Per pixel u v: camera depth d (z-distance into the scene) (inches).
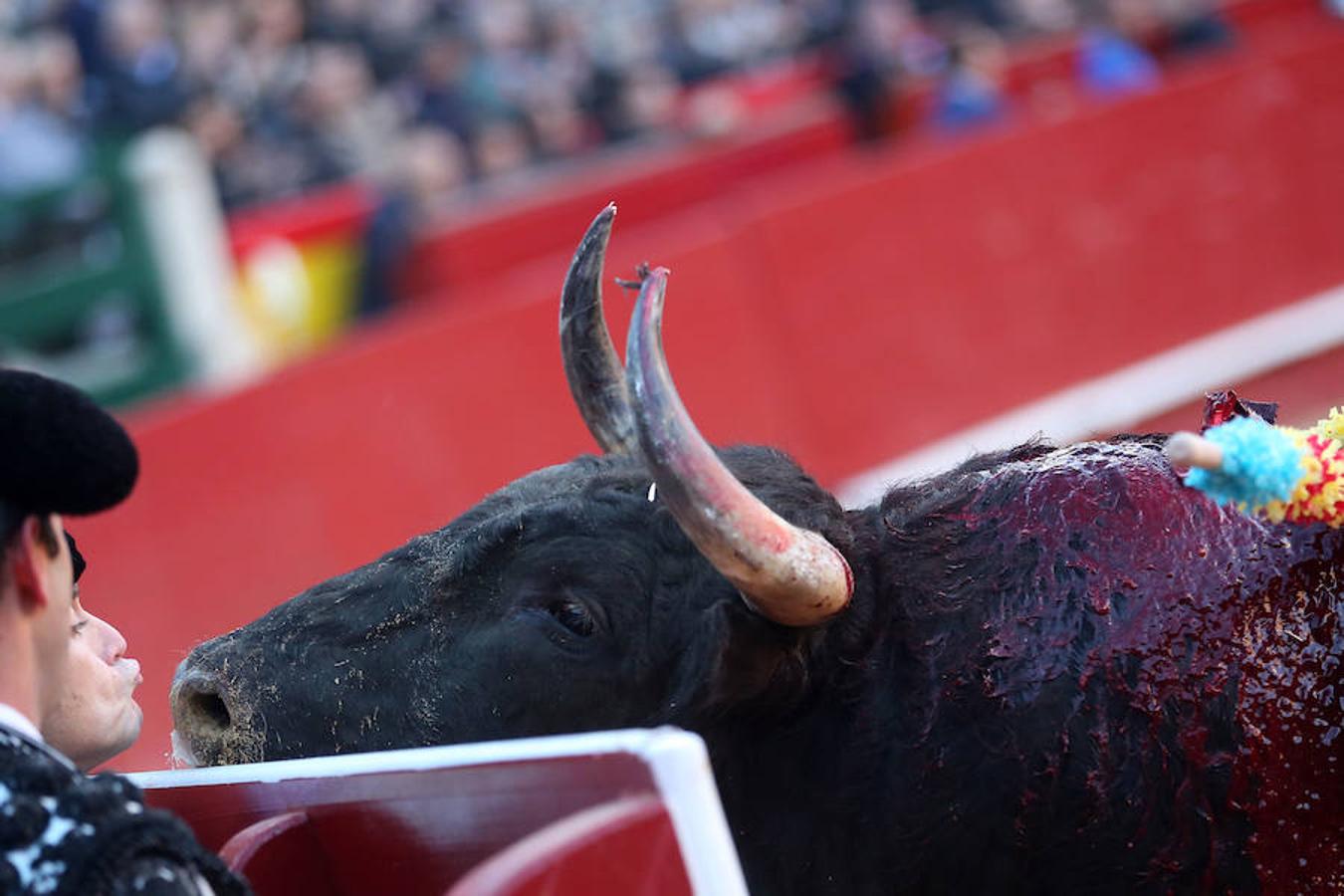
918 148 1421.0
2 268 1246.3
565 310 368.8
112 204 1250.0
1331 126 1503.4
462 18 1699.1
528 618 351.6
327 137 1488.7
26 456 232.2
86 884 217.6
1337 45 1518.2
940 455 1268.5
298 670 357.4
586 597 349.1
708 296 1202.6
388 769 266.2
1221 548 358.6
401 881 268.5
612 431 370.9
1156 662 350.0
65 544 258.8
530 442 1087.0
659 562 349.4
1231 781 346.0
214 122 1416.1
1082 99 1721.2
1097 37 1768.0
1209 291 1425.9
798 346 1234.6
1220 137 1448.1
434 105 1574.8
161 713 919.0
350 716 353.4
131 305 1253.7
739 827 367.9
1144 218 1403.8
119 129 1364.4
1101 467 377.4
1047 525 367.9
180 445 951.0
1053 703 350.9
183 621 937.5
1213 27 1870.1
